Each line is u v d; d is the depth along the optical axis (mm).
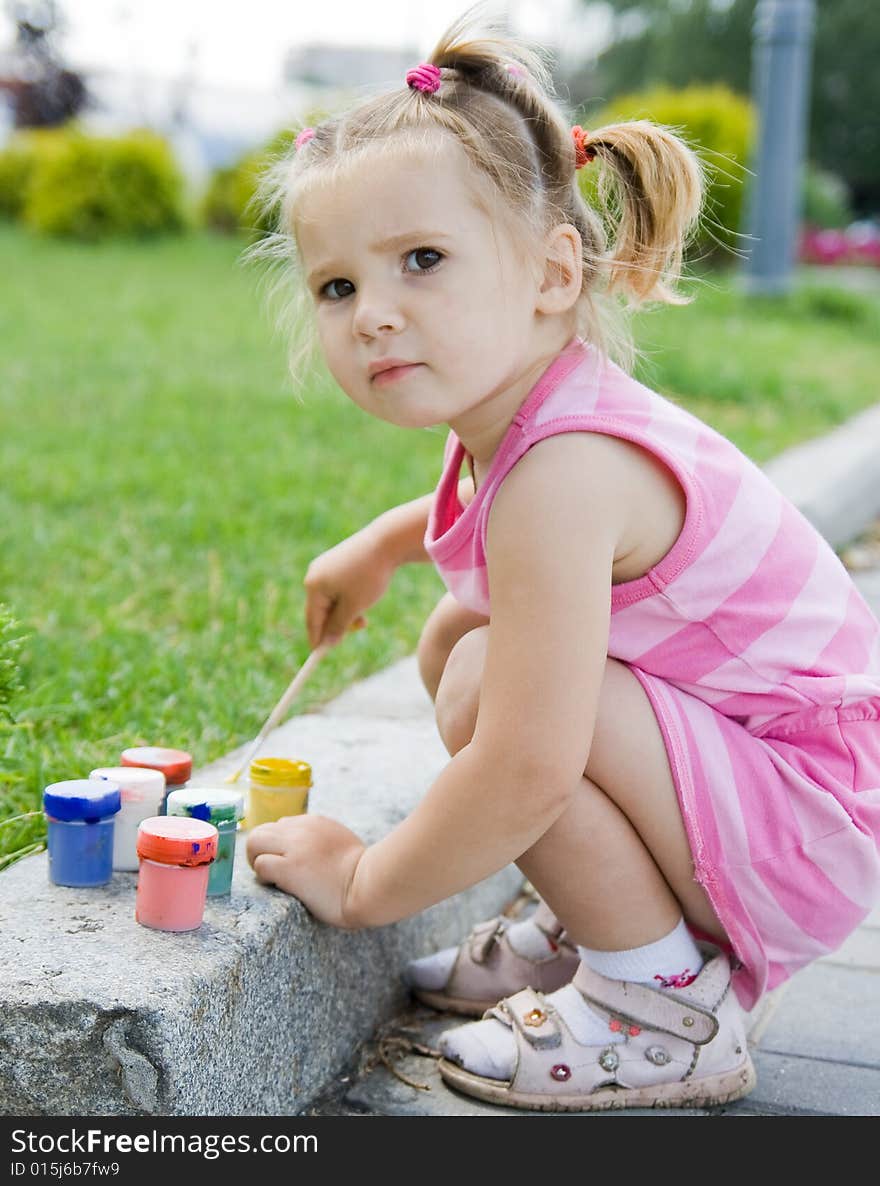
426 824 1647
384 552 2133
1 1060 1487
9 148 18594
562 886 1708
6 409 5828
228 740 2482
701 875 1683
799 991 2113
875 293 14570
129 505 4277
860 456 5090
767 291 10609
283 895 1751
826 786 1709
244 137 27172
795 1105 1802
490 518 1628
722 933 1767
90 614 3182
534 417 1648
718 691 1729
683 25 39375
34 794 2215
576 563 1576
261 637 3094
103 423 5609
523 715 1573
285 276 1922
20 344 7746
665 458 1632
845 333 9992
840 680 1739
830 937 1741
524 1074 1759
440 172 1562
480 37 1704
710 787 1667
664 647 1706
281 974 1687
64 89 24719
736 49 38812
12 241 15500
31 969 1516
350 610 2156
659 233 1781
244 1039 1604
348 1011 1861
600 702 1675
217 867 1726
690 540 1657
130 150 16125
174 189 16547
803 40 10234
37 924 1628
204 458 4988
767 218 10578
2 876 1771
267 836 1795
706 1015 1747
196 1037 1504
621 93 40312
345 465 4973
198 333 8539
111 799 1752
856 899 1725
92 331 8383
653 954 1737
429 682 2074
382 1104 1781
